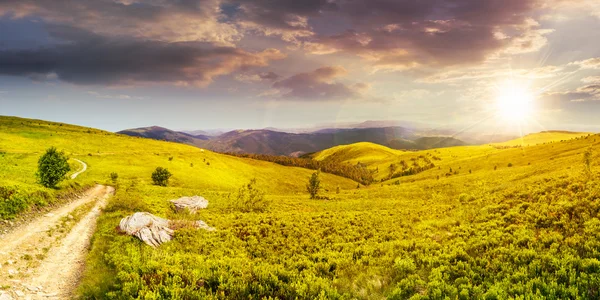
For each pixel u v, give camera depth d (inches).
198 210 1576.0
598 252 474.6
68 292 510.6
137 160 4704.7
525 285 416.5
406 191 3235.7
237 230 1058.7
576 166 1736.0
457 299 411.2
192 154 6274.6
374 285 500.7
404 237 866.8
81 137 5418.3
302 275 598.9
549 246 552.1
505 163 4559.5
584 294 376.2
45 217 983.0
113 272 577.3
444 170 5689.0
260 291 506.9
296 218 1275.8
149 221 939.3
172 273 565.3
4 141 4114.2
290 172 7632.9
